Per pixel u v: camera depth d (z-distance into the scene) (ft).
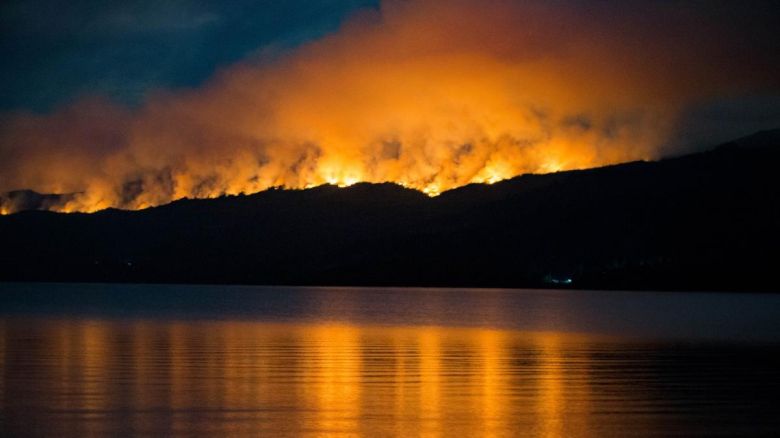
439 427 88.63
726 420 91.91
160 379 123.34
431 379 125.29
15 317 318.86
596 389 114.32
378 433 85.76
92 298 616.80
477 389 114.52
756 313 387.75
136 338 205.36
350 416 94.43
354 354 165.37
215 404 101.55
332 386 116.98
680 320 321.52
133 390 112.06
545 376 129.18
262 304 516.32
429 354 166.09
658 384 119.34
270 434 85.05
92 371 132.46
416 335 227.61
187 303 523.29
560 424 90.02
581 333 237.45
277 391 111.96
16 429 86.94
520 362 150.51
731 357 160.15
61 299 583.99
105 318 315.17
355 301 586.04
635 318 337.11
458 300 615.16
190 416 94.12
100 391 111.04
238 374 130.11
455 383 120.67
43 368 136.15
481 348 181.27
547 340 208.64
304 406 100.53
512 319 330.95
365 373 132.57
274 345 186.91
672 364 147.02
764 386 117.19
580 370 137.39
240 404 101.71
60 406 99.50
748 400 104.78
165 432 85.87
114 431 86.12
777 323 295.07
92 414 94.89
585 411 97.35
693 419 92.53
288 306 484.74
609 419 92.68
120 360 149.59
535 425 89.56
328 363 147.23
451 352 170.60
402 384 119.44
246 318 329.93
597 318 339.57
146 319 310.86
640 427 88.43
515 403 102.78
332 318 334.44
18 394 108.17
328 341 201.36
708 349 179.22
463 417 93.86
